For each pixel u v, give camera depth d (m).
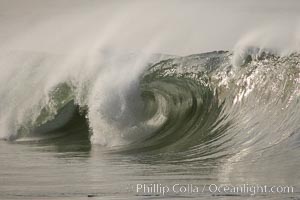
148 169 44.44
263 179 39.06
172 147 54.56
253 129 54.12
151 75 65.62
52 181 39.78
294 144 48.94
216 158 48.00
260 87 57.78
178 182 38.84
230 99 59.91
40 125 66.62
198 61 65.00
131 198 34.66
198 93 62.94
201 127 58.94
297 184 37.38
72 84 67.12
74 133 63.66
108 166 46.38
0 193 36.09
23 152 55.38
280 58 59.16
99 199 34.50
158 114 62.25
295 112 53.03
